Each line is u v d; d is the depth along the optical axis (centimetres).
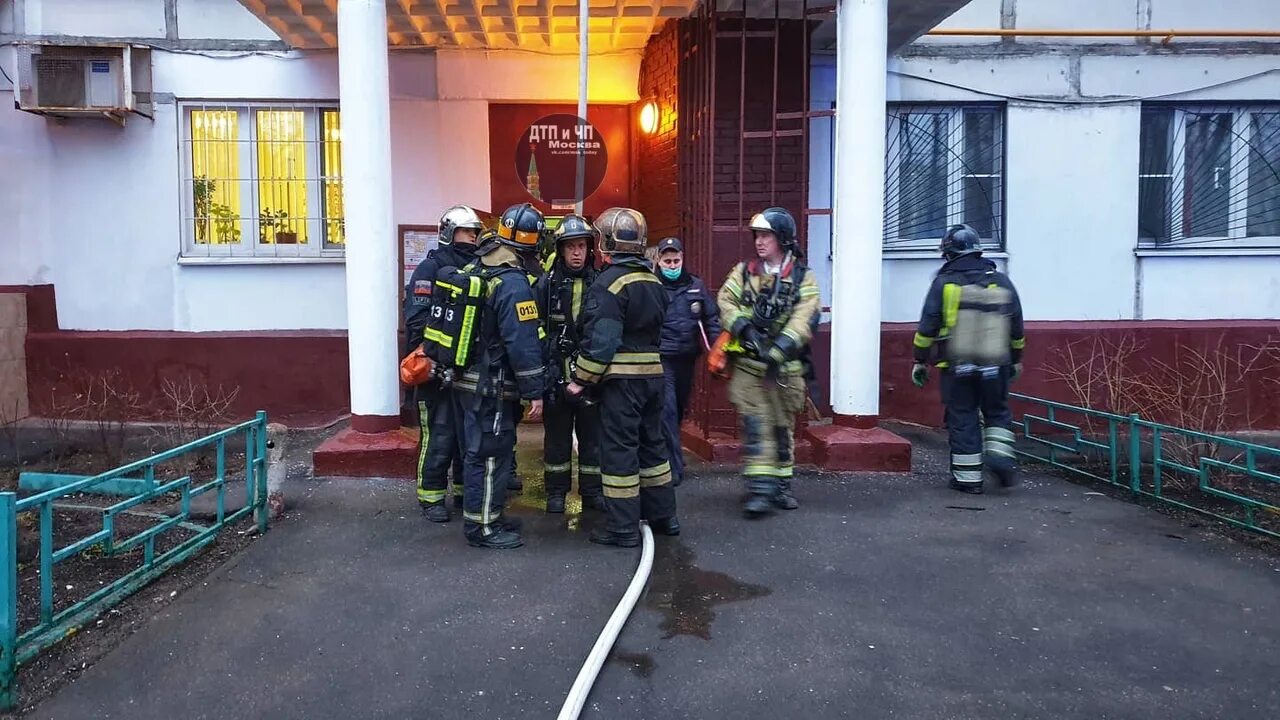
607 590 448
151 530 451
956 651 389
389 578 463
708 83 743
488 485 501
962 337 633
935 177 908
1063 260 905
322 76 861
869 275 698
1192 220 927
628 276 493
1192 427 754
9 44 832
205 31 852
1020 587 461
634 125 899
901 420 880
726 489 636
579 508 588
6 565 342
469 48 870
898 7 769
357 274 667
